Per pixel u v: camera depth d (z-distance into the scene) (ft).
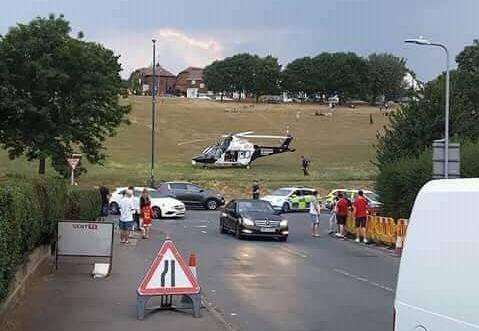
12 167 211.20
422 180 98.02
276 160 269.85
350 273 64.03
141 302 40.60
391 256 80.28
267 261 72.18
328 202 174.70
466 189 17.69
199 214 151.23
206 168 239.50
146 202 94.32
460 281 17.10
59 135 139.33
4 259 33.81
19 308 41.65
